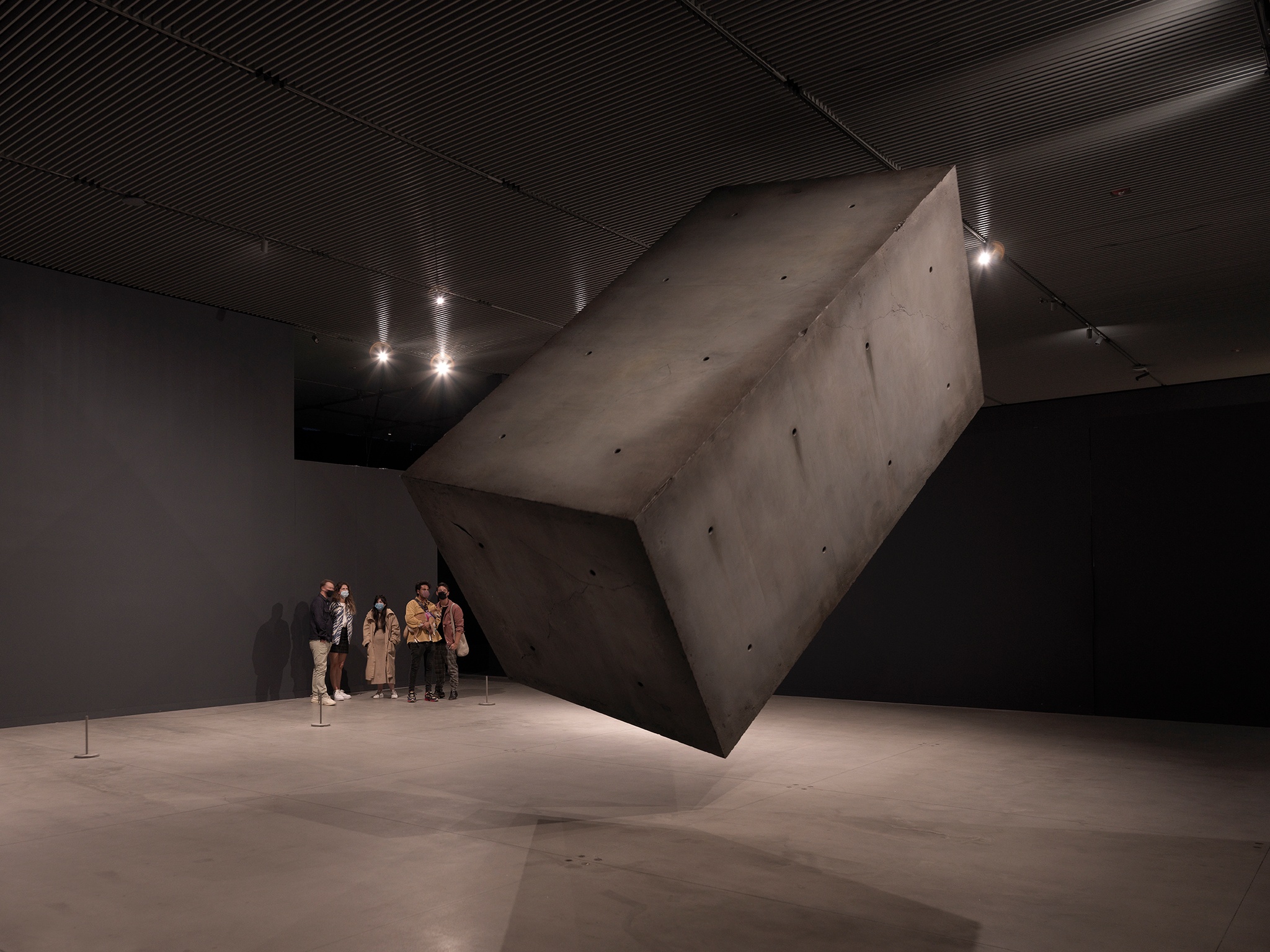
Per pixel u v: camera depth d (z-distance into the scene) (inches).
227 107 258.2
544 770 277.3
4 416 368.5
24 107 256.2
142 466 409.7
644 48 230.7
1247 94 253.0
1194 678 386.3
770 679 173.9
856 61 237.1
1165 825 212.4
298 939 143.2
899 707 437.7
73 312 391.5
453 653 463.2
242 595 444.1
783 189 224.1
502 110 261.4
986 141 282.8
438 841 198.2
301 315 457.4
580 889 166.2
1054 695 418.0
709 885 168.6
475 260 383.9
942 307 205.2
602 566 147.7
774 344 158.4
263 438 458.0
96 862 183.8
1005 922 150.1
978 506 443.8
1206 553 387.2
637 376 169.0
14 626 366.6
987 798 239.0
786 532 165.0
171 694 414.0
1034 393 662.5
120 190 310.8
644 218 341.1
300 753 305.9
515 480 155.4
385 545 516.4
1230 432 385.7
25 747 316.5
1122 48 230.4
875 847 193.9
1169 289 430.9
